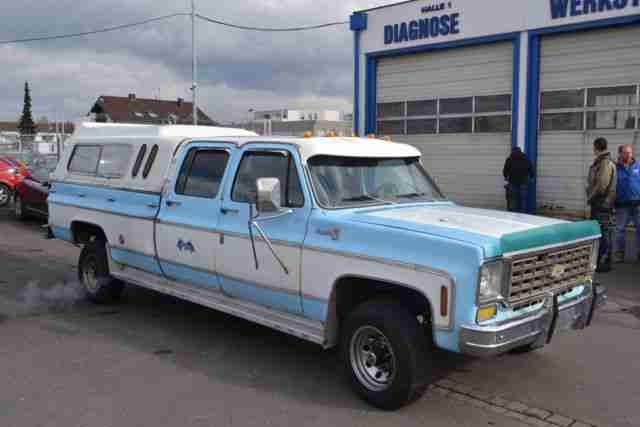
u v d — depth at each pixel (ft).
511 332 13.20
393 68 53.31
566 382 16.56
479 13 46.14
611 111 40.88
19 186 49.62
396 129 53.78
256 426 13.83
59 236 25.91
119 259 22.74
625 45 39.81
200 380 16.53
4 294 25.80
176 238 19.81
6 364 17.56
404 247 13.99
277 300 16.92
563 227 15.01
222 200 18.42
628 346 19.56
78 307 23.89
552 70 43.32
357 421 14.11
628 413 14.66
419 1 49.73
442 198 19.24
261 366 17.65
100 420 14.03
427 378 14.23
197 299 19.56
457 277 12.98
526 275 13.96
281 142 17.28
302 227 16.12
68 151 26.11
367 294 16.10
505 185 43.60
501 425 13.98
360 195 17.04
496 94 46.70
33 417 14.14
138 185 21.66
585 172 42.50
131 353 18.65
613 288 26.78
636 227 32.17
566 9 41.47
